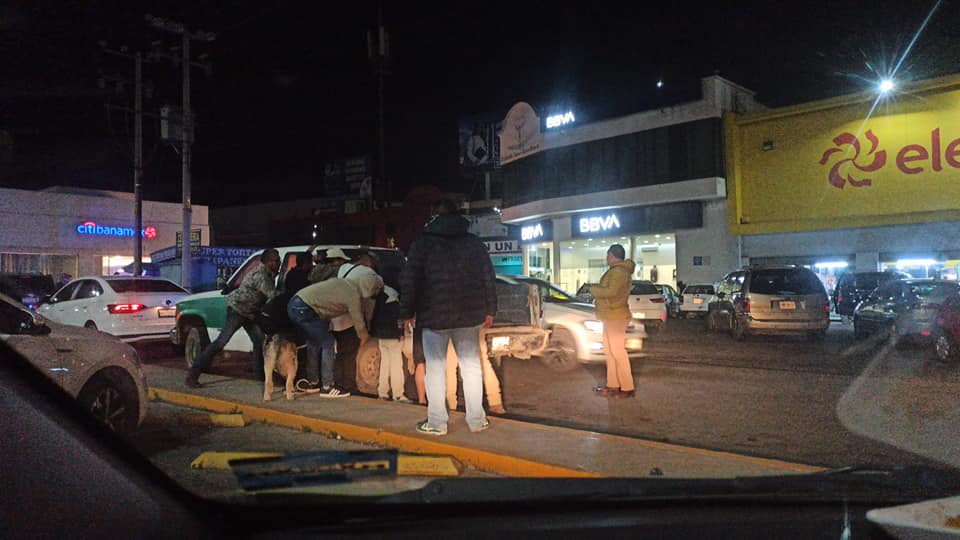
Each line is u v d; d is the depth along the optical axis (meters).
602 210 32.97
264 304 9.16
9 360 3.69
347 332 9.27
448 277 6.50
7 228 32.84
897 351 14.58
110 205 36.22
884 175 25.97
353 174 61.88
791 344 16.34
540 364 12.20
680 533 3.55
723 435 7.11
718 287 19.67
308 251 9.58
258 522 3.60
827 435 7.10
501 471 5.75
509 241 38.81
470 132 48.22
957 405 8.66
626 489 4.08
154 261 32.06
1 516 3.42
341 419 7.29
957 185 24.59
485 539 3.47
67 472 3.55
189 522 3.53
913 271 25.66
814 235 27.83
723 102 29.47
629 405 8.72
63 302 14.51
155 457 6.11
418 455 5.62
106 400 6.09
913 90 25.31
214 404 8.38
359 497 3.83
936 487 4.07
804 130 27.75
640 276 32.88
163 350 15.70
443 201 6.69
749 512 3.80
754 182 29.00
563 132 33.94
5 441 3.52
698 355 14.12
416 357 7.70
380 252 10.62
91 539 3.48
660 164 30.58
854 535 3.46
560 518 3.74
